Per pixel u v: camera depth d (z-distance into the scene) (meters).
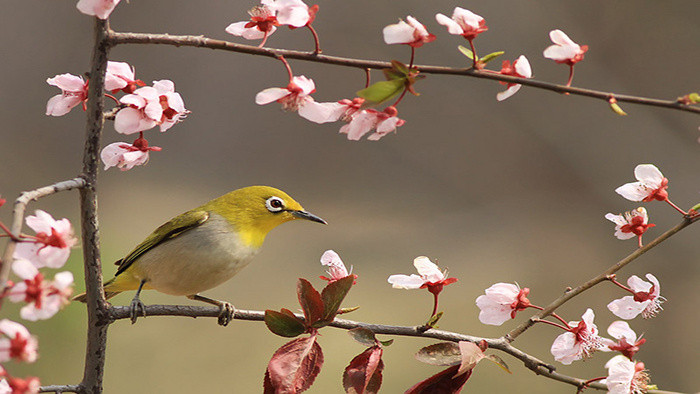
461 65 22.98
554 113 20.25
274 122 27.53
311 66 27.28
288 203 5.70
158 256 5.42
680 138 18.95
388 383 13.21
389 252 20.25
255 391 12.97
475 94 23.62
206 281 5.51
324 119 3.68
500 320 4.00
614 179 19.70
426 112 25.44
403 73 3.44
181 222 5.46
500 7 20.56
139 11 26.97
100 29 3.59
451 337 3.96
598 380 3.91
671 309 15.84
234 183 26.17
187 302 14.56
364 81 27.03
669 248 17.41
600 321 16.77
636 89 19.61
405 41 3.44
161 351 13.59
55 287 3.01
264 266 18.77
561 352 3.93
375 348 3.57
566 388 13.09
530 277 18.80
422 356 3.67
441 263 19.59
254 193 5.65
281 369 3.50
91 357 4.05
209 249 5.42
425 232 21.72
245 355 13.91
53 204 22.16
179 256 5.39
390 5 26.03
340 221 23.03
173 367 13.27
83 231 3.87
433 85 24.39
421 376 13.47
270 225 5.70
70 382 10.83
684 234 17.22
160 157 26.38
